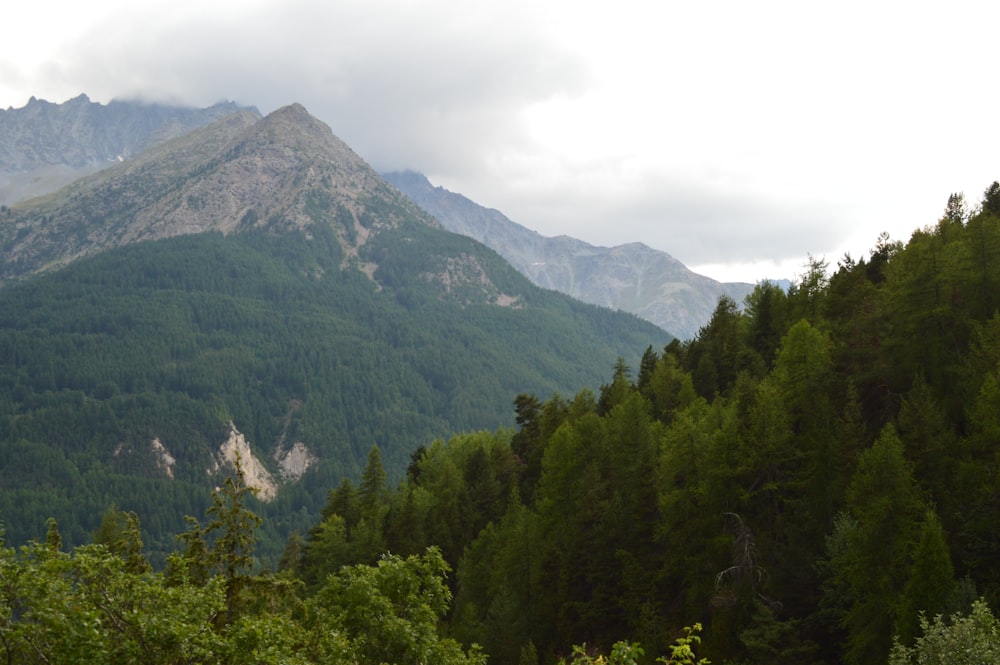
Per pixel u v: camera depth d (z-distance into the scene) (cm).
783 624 4859
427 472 12719
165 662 2019
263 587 2972
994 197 9400
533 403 12269
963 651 2988
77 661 1844
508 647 6619
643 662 5566
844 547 4959
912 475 5059
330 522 10019
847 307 8394
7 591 1908
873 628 4462
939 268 6388
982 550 4619
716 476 5825
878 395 6688
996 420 5022
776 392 6184
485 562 8044
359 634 2975
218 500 3003
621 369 11869
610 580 6506
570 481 7912
